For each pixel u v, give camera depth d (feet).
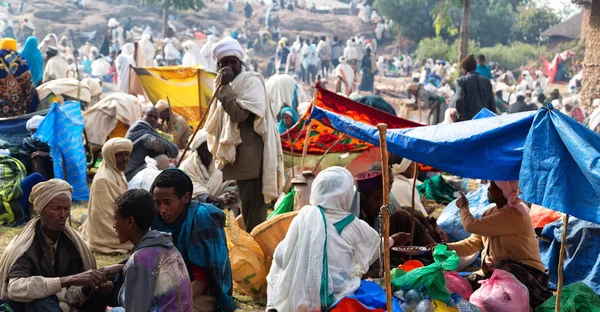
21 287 15.21
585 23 160.97
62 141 28.37
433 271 17.92
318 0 242.17
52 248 16.17
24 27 176.55
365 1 220.02
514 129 16.96
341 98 27.45
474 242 21.47
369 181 21.99
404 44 190.19
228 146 24.03
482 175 17.04
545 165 15.85
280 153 24.82
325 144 30.66
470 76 46.80
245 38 189.98
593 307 18.60
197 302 16.57
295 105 49.67
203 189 26.27
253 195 24.81
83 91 44.27
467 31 90.02
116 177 25.94
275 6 220.43
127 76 59.82
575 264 22.67
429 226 23.12
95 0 209.15
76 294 16.01
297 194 23.20
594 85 77.51
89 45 170.81
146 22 197.16
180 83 49.08
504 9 197.26
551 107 16.14
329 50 137.49
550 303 18.70
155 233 14.32
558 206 15.52
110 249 25.44
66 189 16.06
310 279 16.90
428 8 189.37
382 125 16.22
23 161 31.27
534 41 196.54
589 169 14.75
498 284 18.70
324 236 17.28
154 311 13.89
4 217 27.37
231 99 23.27
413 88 55.16
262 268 20.84
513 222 19.25
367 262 17.83
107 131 37.63
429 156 17.44
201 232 16.46
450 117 46.47
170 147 31.89
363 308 17.03
